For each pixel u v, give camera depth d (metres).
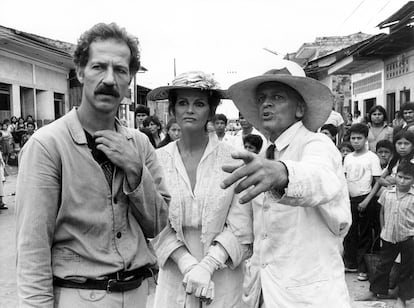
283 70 2.43
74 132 1.89
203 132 2.91
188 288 2.61
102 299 1.89
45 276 1.82
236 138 7.40
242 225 2.74
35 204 1.81
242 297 2.74
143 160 2.16
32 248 1.80
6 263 5.81
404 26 10.52
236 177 1.75
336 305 2.24
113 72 1.92
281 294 2.29
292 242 2.29
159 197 2.08
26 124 17.50
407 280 4.26
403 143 4.77
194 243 2.81
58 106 23.91
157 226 2.11
